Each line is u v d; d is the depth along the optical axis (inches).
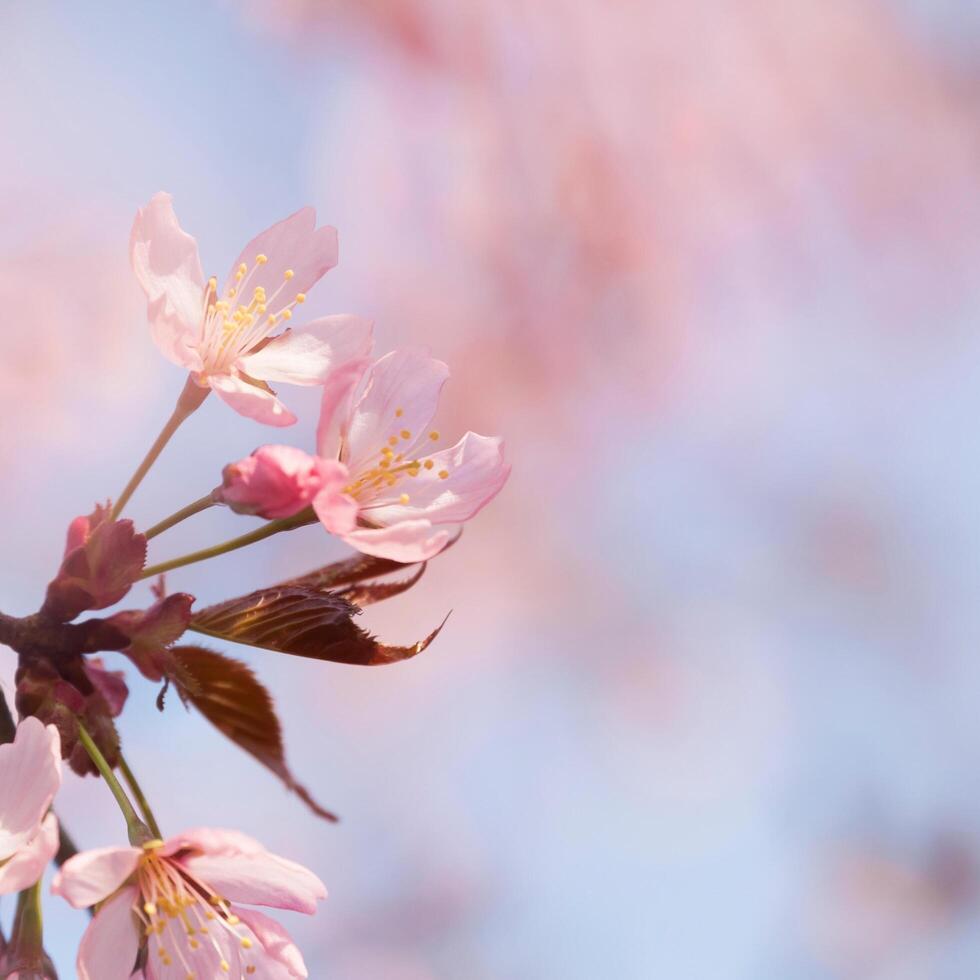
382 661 33.6
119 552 33.4
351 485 33.8
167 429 33.9
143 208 33.8
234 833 32.7
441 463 34.0
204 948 32.9
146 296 33.6
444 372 34.0
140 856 32.6
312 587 33.7
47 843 32.2
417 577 34.2
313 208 34.3
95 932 32.8
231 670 33.9
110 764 33.5
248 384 33.8
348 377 33.3
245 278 34.2
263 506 33.2
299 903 33.0
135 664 33.6
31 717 32.6
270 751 34.0
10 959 33.1
